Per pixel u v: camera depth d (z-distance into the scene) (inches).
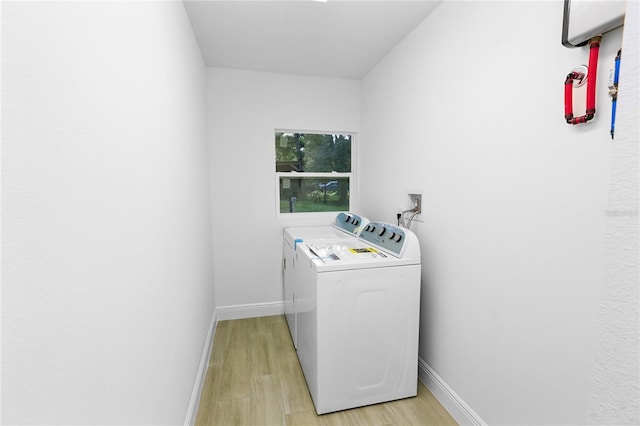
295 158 113.2
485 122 51.9
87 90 23.2
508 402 48.8
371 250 72.4
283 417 62.0
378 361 64.4
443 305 64.8
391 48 85.7
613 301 16.0
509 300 48.1
